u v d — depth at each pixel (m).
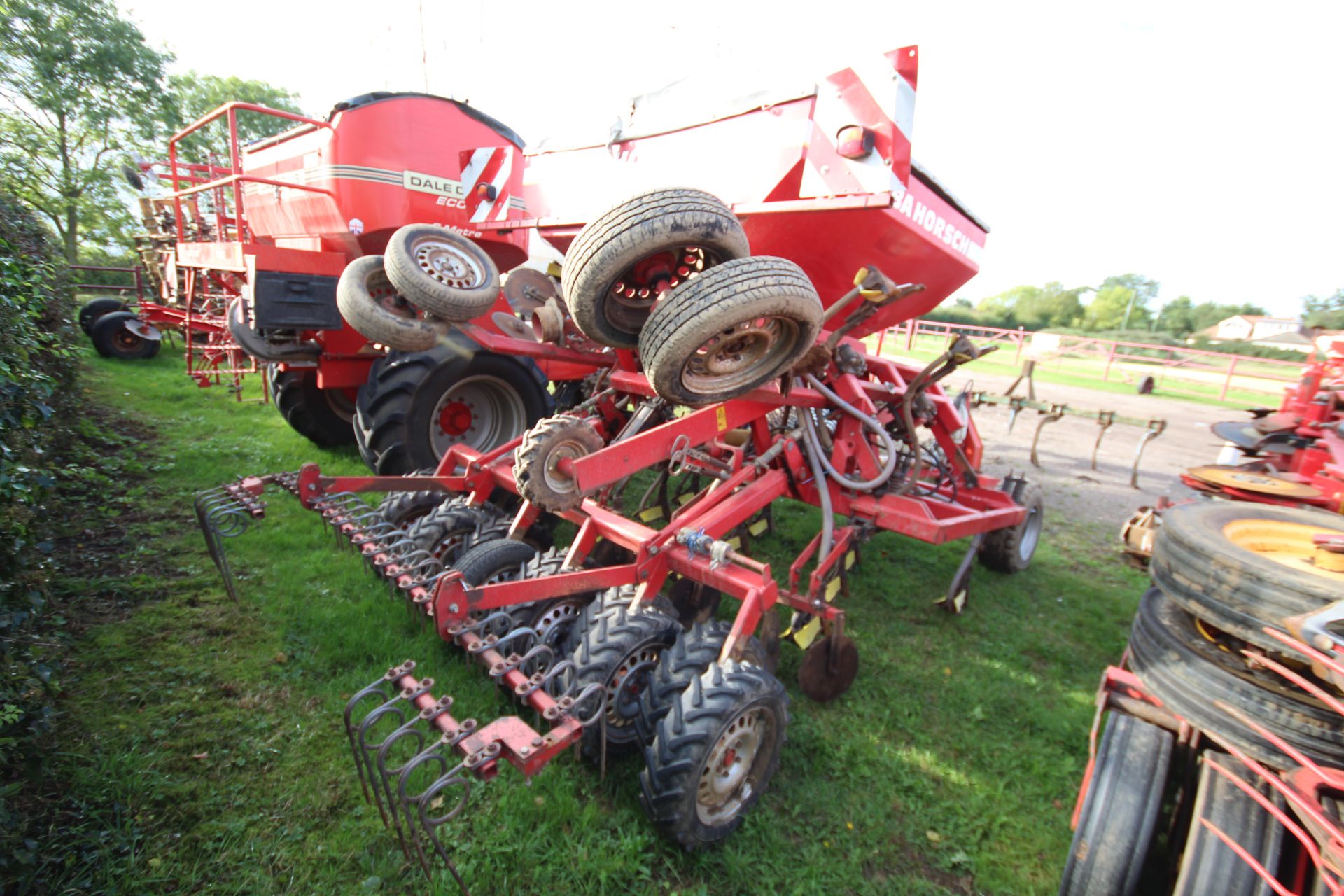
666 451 3.10
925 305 4.70
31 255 4.95
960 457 5.09
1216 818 1.91
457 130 6.24
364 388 5.14
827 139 3.39
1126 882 2.03
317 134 6.03
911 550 5.69
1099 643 4.37
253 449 6.74
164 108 21.52
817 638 3.44
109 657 3.22
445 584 2.41
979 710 3.47
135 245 13.20
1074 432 11.91
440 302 3.61
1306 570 2.03
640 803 2.64
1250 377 18.64
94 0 19.62
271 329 5.06
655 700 2.58
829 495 3.80
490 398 5.50
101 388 8.90
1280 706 1.86
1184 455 10.39
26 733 2.35
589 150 5.01
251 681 3.16
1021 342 21.95
